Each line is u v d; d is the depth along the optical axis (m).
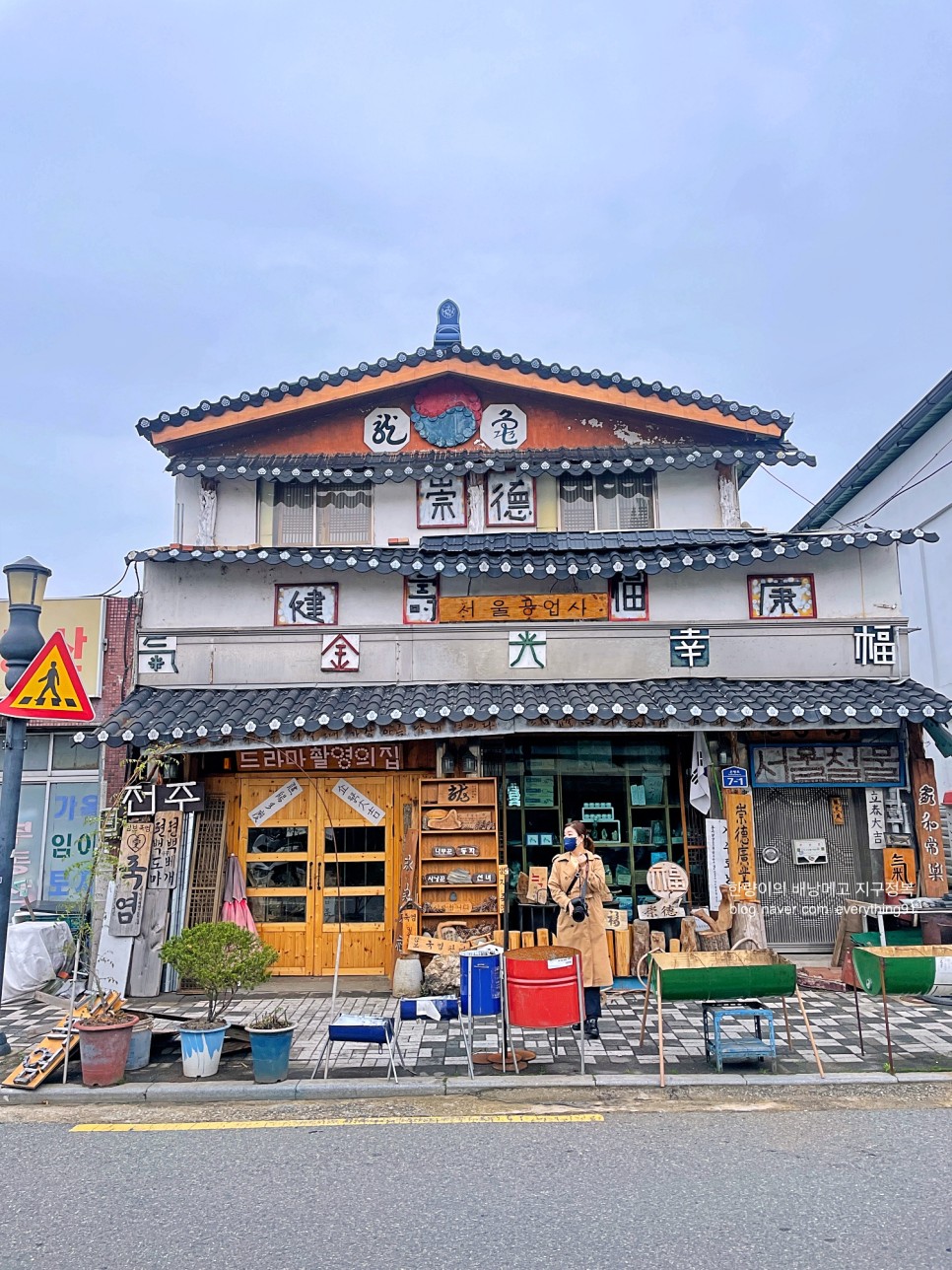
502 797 11.43
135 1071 7.88
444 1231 4.74
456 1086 7.32
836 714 10.41
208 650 11.76
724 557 11.20
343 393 13.03
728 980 7.46
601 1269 4.30
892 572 11.88
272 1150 6.03
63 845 12.15
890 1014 9.48
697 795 11.34
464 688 11.25
